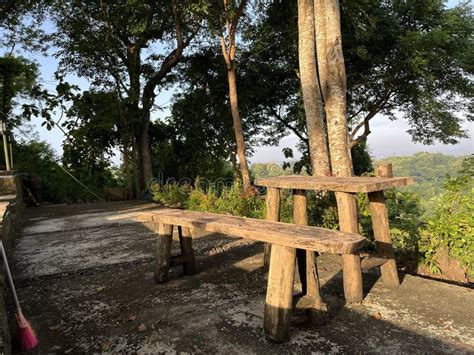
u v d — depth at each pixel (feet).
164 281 10.76
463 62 43.11
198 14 31.76
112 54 42.16
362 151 51.01
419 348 6.57
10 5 40.06
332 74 18.76
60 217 27.04
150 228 20.36
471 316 7.82
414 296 9.02
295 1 36.47
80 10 42.42
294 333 7.31
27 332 7.29
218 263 12.57
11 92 40.09
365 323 7.64
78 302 9.63
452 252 10.98
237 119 31.89
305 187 9.96
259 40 43.45
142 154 44.32
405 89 44.96
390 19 40.37
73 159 42.88
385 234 9.78
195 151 50.06
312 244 6.31
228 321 7.96
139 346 7.10
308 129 20.59
